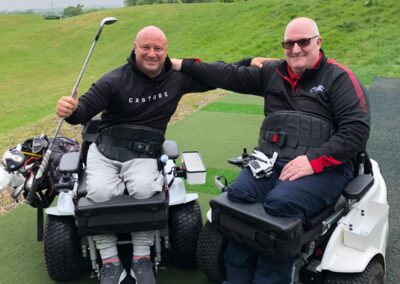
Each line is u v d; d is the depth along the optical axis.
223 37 19.30
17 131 7.25
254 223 2.27
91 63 20.72
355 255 2.37
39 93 14.59
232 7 24.56
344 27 14.20
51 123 7.46
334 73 2.60
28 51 24.69
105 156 2.80
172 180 2.96
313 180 2.39
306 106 2.63
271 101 2.80
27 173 3.17
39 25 32.53
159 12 27.09
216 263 2.70
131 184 2.64
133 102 2.81
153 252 3.08
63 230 2.81
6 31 33.66
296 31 2.61
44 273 3.09
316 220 2.36
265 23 18.45
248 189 2.43
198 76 3.07
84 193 2.67
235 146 5.42
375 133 5.91
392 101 7.63
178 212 2.94
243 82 3.02
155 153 2.86
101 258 2.77
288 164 2.46
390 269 2.93
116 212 2.54
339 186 2.50
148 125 2.88
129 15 27.53
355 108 2.51
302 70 2.65
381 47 12.20
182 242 2.91
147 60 2.73
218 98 8.36
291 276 2.35
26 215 3.93
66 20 30.80
